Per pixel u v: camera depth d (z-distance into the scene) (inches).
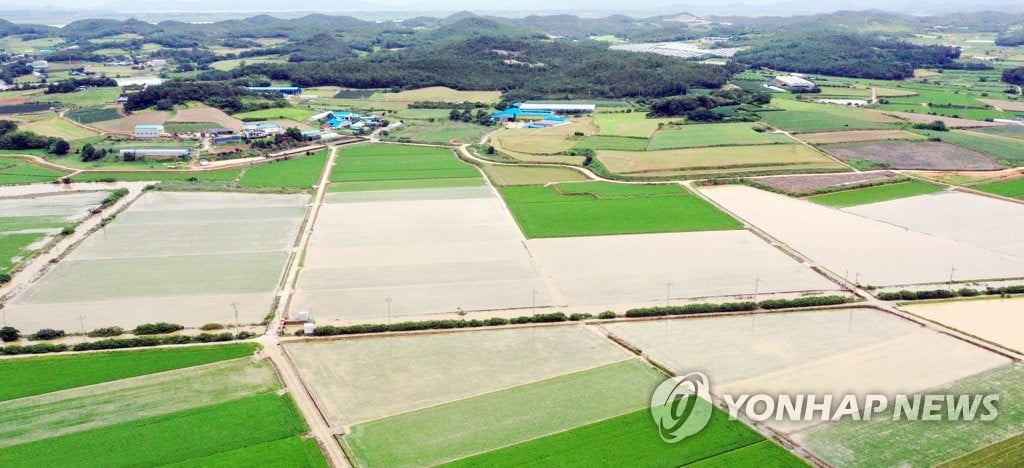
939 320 3388.3
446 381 2859.3
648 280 3934.5
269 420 2583.7
